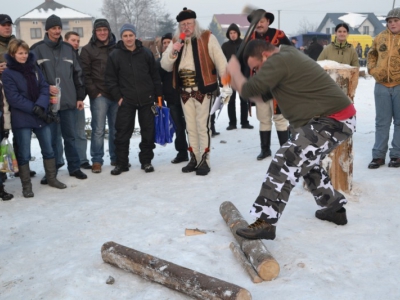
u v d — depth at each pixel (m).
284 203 3.76
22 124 5.79
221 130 9.77
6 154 5.61
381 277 3.44
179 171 6.70
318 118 3.79
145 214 5.02
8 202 5.73
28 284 3.69
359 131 8.52
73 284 3.57
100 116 6.84
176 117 7.11
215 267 3.68
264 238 3.76
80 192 6.06
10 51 5.70
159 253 3.97
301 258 3.71
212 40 6.18
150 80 6.64
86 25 55.69
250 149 7.79
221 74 6.13
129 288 3.47
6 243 4.57
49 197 5.89
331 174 5.02
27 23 54.62
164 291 3.36
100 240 4.43
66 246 4.34
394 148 6.13
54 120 6.11
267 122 6.86
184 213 4.96
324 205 4.27
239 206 5.00
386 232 4.19
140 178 6.49
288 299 3.17
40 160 8.09
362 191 5.18
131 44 6.45
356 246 3.92
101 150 6.93
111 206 5.33
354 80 5.01
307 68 3.73
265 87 3.69
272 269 3.42
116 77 6.59
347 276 3.47
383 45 5.98
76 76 6.54
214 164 6.95
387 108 6.04
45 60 6.30
